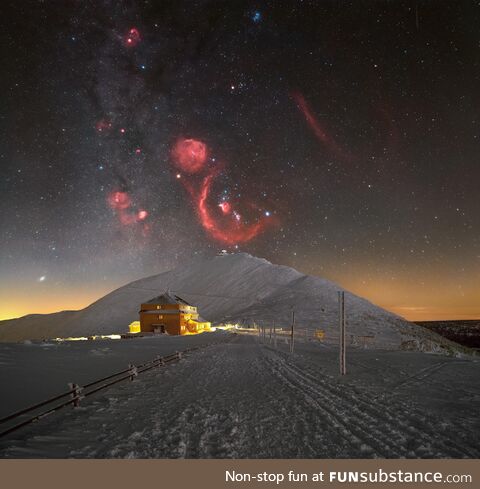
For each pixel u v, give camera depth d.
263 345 46.91
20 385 14.23
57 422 9.61
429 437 8.30
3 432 7.91
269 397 13.01
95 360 24.98
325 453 7.34
